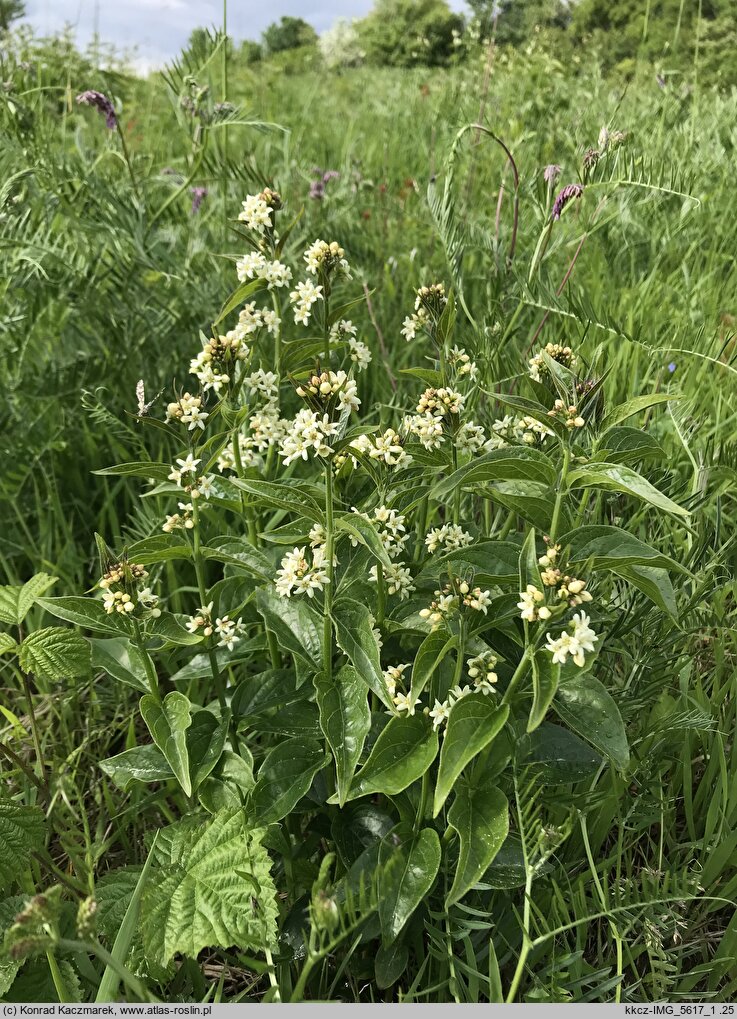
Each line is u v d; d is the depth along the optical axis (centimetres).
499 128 580
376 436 237
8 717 268
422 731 208
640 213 505
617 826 261
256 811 211
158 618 226
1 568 369
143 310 434
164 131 803
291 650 216
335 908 149
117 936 190
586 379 228
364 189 620
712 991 218
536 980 196
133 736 284
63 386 401
